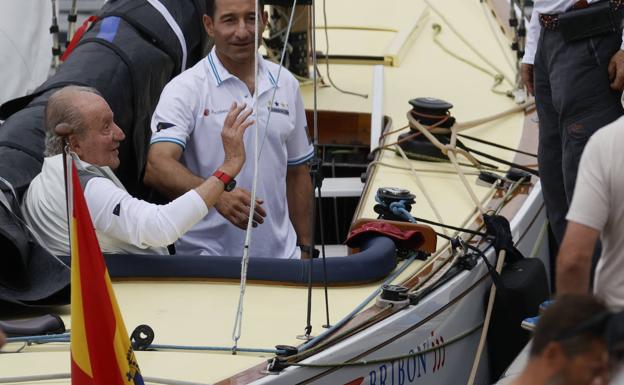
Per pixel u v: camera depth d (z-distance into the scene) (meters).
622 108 13.62
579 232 10.08
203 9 16.69
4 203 11.32
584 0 13.54
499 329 13.10
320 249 14.18
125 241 11.70
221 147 13.19
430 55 19.92
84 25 16.88
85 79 14.18
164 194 13.07
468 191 14.56
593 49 13.52
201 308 11.20
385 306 11.23
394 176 15.18
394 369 11.05
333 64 19.34
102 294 9.12
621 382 7.05
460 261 12.53
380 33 20.59
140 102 14.91
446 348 12.15
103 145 11.68
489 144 15.94
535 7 14.00
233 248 13.14
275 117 13.27
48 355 10.17
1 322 10.52
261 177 13.19
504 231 13.35
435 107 15.77
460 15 21.62
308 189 13.97
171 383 9.62
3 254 11.18
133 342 10.28
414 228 12.59
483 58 19.84
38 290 11.05
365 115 17.34
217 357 10.12
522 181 15.27
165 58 15.58
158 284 11.76
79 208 9.05
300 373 9.84
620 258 10.20
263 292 11.61
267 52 18.47
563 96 13.77
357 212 14.00
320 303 11.38
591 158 10.07
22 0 16.80
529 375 6.67
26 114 13.23
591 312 6.57
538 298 13.24
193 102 13.12
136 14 15.70
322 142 17.50
